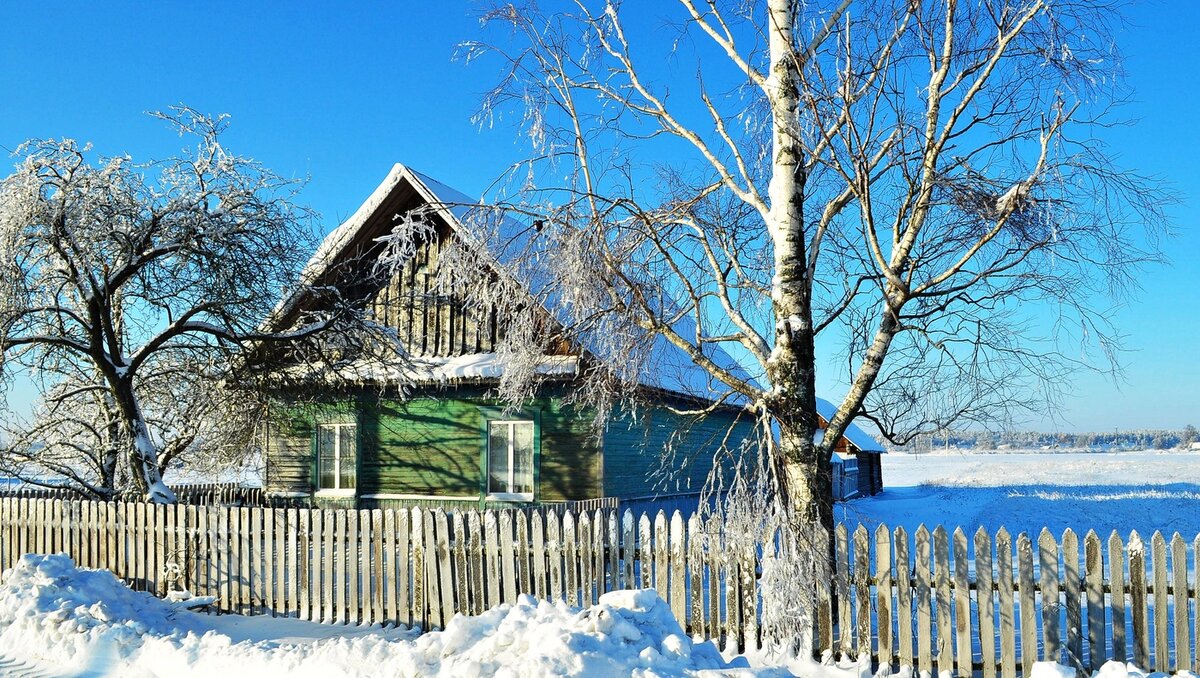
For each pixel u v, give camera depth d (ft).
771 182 29.01
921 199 26.40
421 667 21.77
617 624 21.57
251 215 52.03
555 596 29.53
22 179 46.50
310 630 31.65
